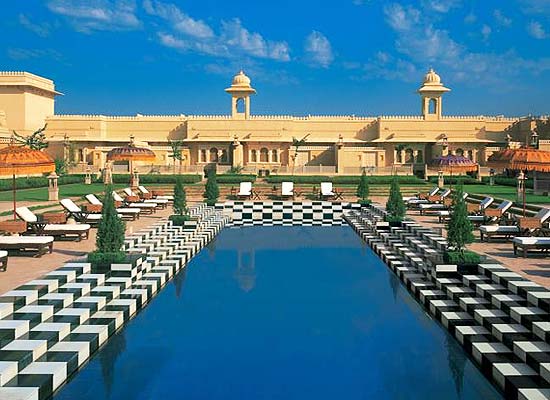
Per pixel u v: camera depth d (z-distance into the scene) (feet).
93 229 62.18
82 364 23.85
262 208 87.04
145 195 91.61
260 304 33.55
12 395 19.33
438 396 21.01
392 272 43.73
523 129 185.98
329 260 48.73
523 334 25.20
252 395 20.79
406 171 150.41
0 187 109.19
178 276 41.88
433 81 197.77
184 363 24.03
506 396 21.08
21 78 179.42
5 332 24.57
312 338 27.27
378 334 28.12
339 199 100.42
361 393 21.08
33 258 42.98
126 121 193.88
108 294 32.07
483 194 102.01
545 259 42.80
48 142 175.32
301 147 184.14
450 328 28.35
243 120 185.26
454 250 38.45
